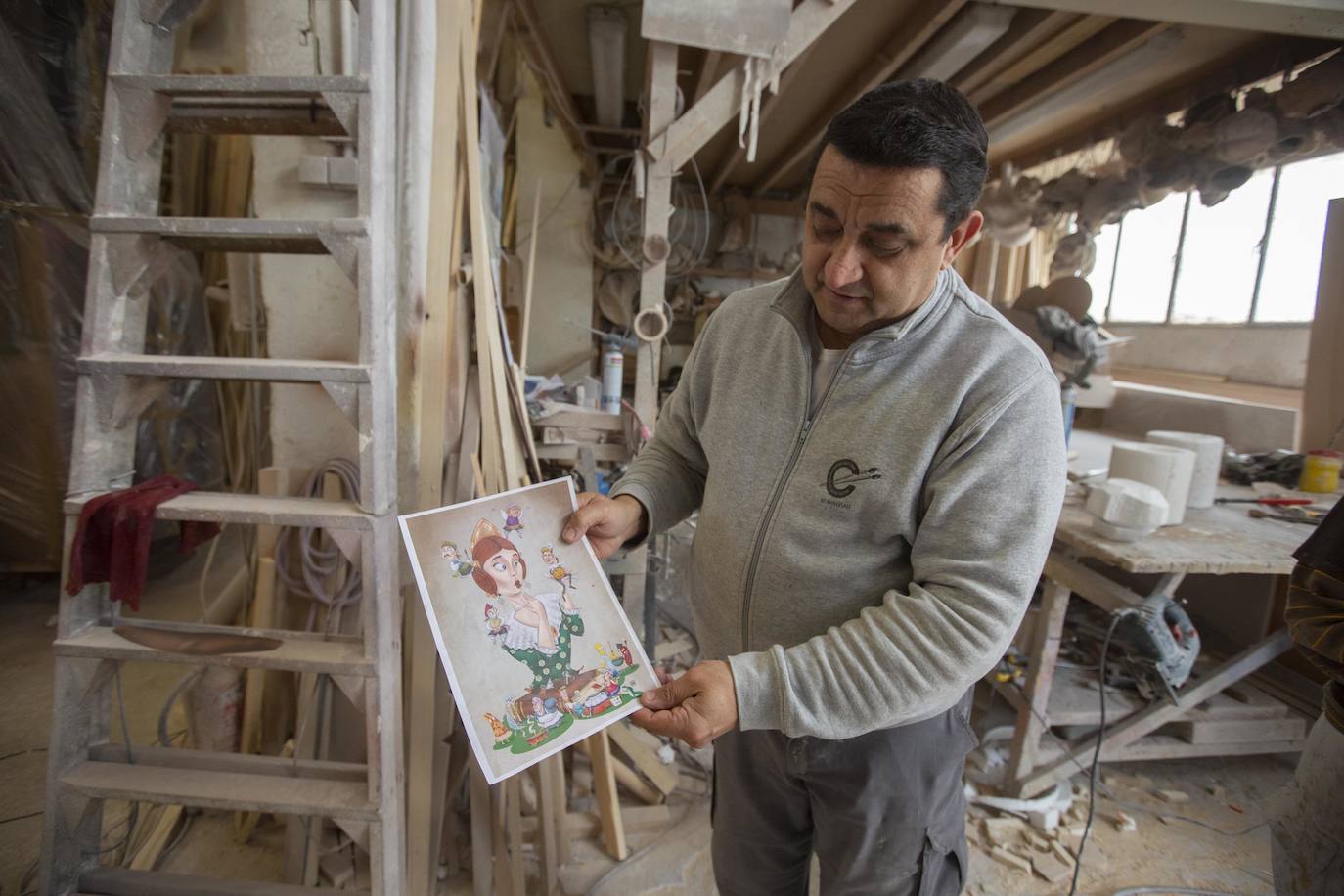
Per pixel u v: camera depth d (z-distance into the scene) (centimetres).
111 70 95
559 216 455
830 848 98
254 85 94
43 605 271
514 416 170
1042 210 395
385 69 98
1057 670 218
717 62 255
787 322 92
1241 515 212
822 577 85
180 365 94
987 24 254
